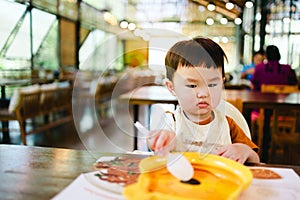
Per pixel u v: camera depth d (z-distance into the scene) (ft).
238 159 2.77
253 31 26.99
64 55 27.25
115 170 2.41
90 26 29.89
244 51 27.81
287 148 8.48
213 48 3.17
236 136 3.43
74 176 2.30
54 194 2.00
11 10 20.16
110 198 1.94
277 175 2.43
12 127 14.61
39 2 23.12
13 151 2.97
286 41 25.84
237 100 7.02
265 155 9.87
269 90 11.41
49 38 25.20
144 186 2.08
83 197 1.96
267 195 2.05
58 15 25.75
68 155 2.84
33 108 12.35
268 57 12.32
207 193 2.00
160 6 30.22
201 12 29.43
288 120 10.46
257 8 25.79
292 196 2.03
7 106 12.47
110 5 28.99
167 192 2.00
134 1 30.14
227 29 28.53
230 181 2.18
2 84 14.76
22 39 21.68
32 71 21.70
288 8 25.36
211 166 2.39
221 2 23.86
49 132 13.98
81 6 28.22
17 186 2.12
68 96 16.20
